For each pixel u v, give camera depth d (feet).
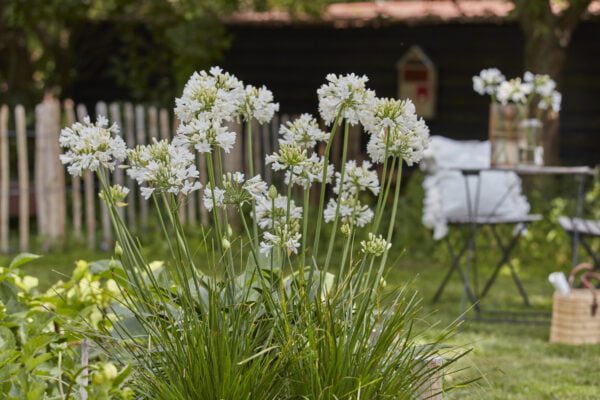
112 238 32.96
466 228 31.45
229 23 41.04
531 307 23.91
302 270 8.99
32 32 45.42
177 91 42.55
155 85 45.55
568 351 18.79
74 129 8.83
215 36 40.86
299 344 8.47
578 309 19.56
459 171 22.54
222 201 9.01
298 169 9.28
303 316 8.68
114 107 33.17
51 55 45.83
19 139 31.73
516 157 21.38
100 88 46.06
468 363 17.12
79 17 42.29
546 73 34.65
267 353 8.59
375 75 41.42
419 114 40.22
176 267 8.79
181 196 9.13
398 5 41.42
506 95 22.00
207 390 8.18
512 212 23.82
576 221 21.75
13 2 41.27
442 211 23.66
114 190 9.07
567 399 15.03
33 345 9.00
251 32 42.98
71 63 45.73
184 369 8.25
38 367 10.00
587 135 37.86
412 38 40.68
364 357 8.51
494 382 15.94
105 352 8.84
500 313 22.45
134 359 8.73
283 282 9.33
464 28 39.86
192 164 8.81
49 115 31.96
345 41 41.73
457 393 14.39
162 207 34.17
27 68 46.29
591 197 31.94
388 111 9.18
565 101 38.09
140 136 33.42
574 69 37.93
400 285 9.20
